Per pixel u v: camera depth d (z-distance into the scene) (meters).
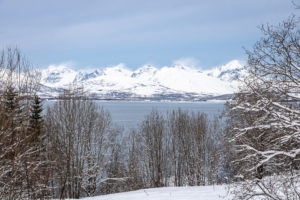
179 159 38.41
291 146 9.87
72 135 25.12
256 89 10.02
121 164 35.94
